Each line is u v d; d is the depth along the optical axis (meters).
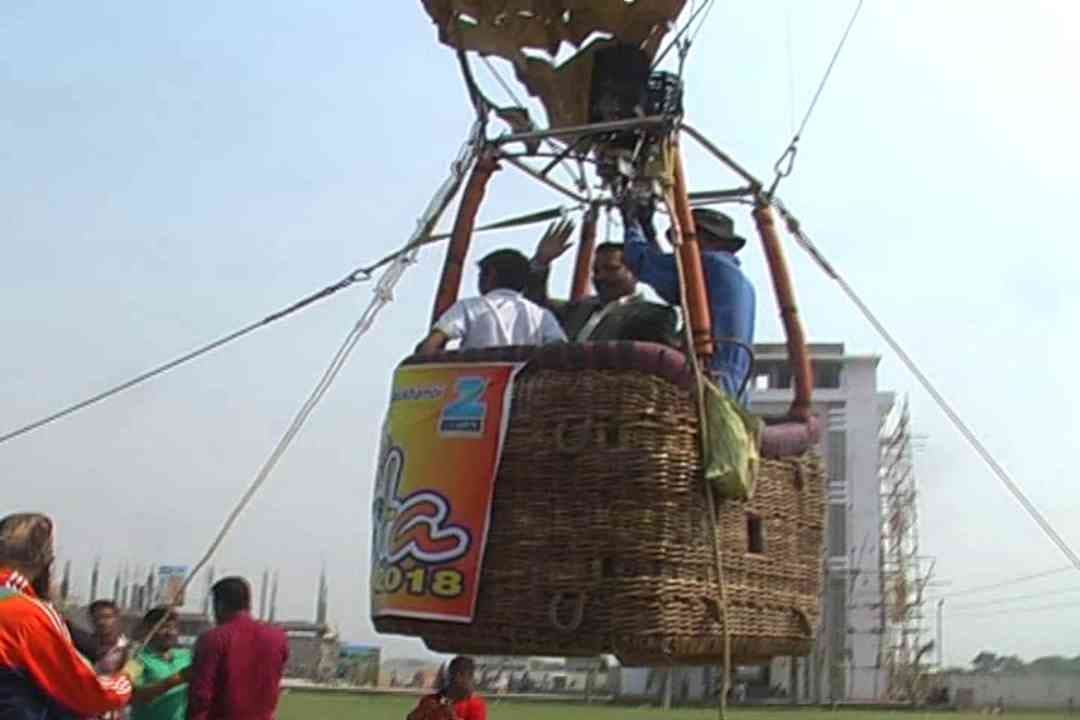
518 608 4.80
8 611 4.82
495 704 58.31
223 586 7.28
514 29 5.80
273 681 7.22
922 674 65.06
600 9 5.75
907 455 67.94
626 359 4.79
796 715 53.66
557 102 5.95
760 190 6.21
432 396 5.02
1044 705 72.19
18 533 5.01
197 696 7.04
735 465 4.86
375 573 5.14
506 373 4.91
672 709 56.47
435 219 5.86
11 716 4.77
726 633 4.76
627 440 4.75
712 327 5.75
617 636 4.70
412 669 73.12
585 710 53.34
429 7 5.78
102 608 7.88
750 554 5.29
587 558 4.75
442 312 5.77
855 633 63.69
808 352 6.17
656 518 4.74
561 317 6.59
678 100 5.48
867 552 63.53
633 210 6.05
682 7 5.64
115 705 5.02
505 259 6.05
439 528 4.91
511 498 4.86
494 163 5.88
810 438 5.94
